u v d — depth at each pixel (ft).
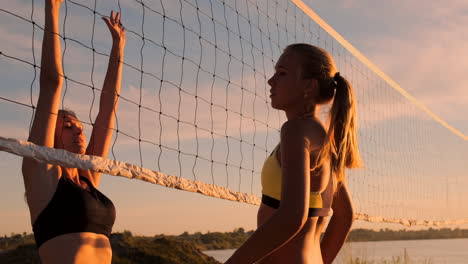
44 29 7.22
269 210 5.67
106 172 6.63
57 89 7.08
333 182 6.00
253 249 4.84
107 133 8.53
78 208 6.93
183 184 8.05
